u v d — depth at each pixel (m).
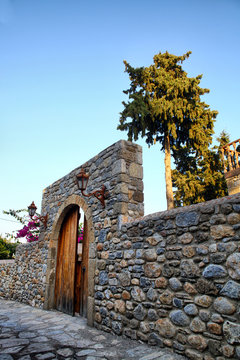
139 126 12.50
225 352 2.43
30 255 7.59
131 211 4.38
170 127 12.09
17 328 4.30
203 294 2.74
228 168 9.33
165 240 3.33
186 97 12.77
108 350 3.15
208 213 2.88
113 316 3.95
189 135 12.67
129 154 4.70
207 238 2.83
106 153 5.00
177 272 3.08
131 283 3.73
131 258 3.83
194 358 2.68
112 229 4.36
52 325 4.50
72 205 6.04
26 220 11.21
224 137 15.25
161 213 3.55
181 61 13.81
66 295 5.70
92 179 5.29
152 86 13.07
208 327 2.62
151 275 3.43
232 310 2.46
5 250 15.66
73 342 3.51
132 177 4.59
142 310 3.46
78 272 5.66
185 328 2.85
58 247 6.50
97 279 4.49
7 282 8.84
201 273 2.80
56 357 2.93
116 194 4.45
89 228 5.00
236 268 2.50
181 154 14.42
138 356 2.89
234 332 2.40
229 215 2.67
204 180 13.63
